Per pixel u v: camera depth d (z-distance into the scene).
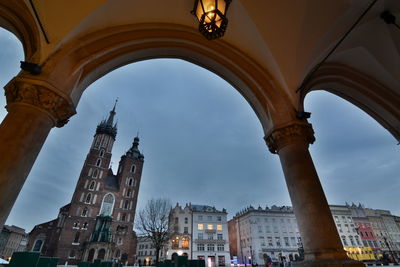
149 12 5.68
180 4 5.68
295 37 5.85
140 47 5.85
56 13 4.56
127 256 50.19
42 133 3.92
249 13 5.55
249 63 6.31
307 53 5.90
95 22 5.07
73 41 4.82
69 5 4.63
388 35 6.00
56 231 48.12
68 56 4.66
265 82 6.10
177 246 48.47
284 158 5.02
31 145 3.67
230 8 5.67
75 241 45.66
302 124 5.22
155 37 5.86
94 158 57.44
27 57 4.47
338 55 6.61
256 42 6.05
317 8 5.45
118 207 55.47
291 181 4.66
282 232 51.25
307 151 4.98
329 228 3.96
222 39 6.45
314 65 6.01
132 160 65.06
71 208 48.41
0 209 3.07
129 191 60.25
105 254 44.41
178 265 5.84
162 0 5.52
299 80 5.96
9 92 4.02
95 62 5.18
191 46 6.35
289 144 5.06
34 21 4.52
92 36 5.08
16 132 3.57
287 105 5.62
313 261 3.70
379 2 5.25
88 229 47.94
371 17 5.62
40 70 4.15
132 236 55.31
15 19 4.69
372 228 50.88
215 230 51.97
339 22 5.52
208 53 6.49
